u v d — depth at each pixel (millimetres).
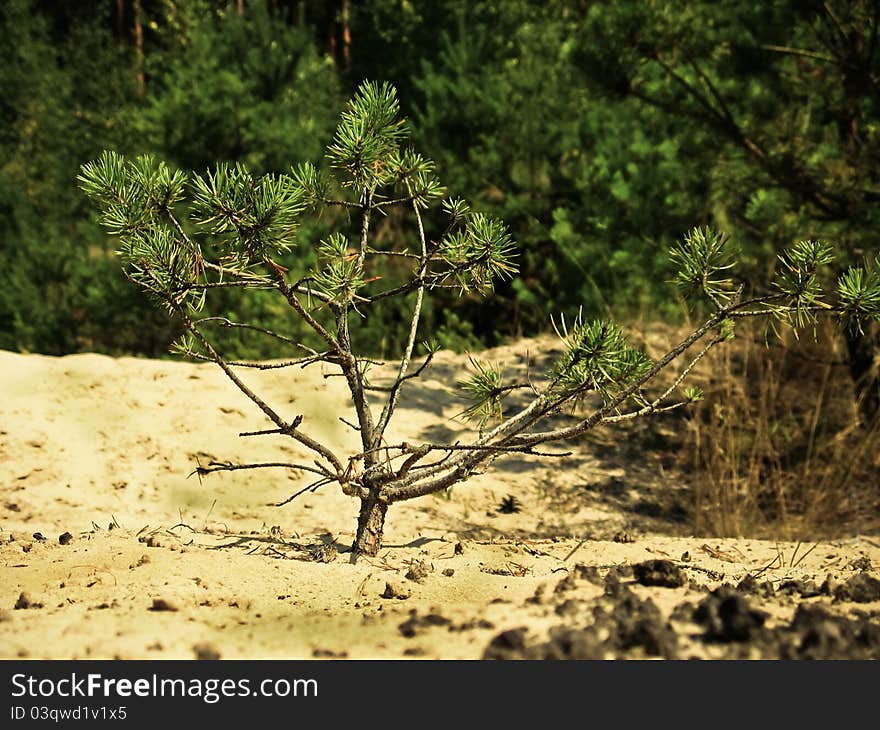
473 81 12430
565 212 10164
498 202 11703
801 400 8938
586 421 5012
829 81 8383
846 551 5961
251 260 4742
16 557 4875
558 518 7078
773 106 8445
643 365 5133
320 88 14297
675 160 9172
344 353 5082
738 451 8070
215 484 6547
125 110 15078
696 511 7387
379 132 5066
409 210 11602
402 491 5082
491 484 7363
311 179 5117
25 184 16141
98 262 11883
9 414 6777
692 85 8750
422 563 4875
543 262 11547
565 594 4133
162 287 4629
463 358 9281
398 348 11055
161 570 4547
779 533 7156
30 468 6348
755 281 8555
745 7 8156
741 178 8758
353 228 11469
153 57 16547
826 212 8414
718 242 5230
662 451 8195
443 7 15898
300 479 6695
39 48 19641
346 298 4961
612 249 9977
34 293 11859
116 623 3842
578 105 12000
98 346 11711
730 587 4332
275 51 13781
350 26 17922
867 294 4848
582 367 4996
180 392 7348
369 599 4242
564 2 10719
